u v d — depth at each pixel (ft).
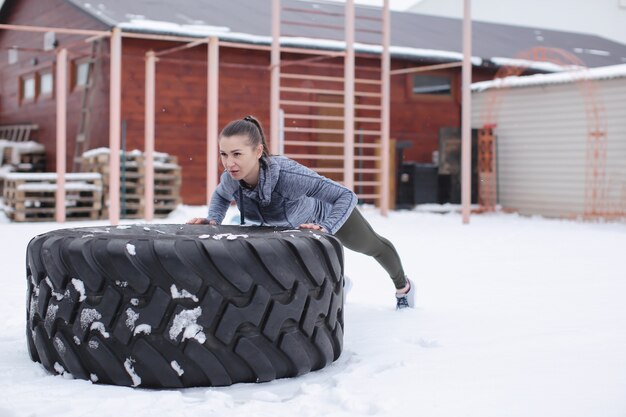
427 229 35.22
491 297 15.47
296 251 8.96
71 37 51.90
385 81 43.04
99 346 8.55
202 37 46.34
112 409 7.62
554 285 17.33
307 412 7.54
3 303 14.76
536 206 47.52
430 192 50.55
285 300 8.91
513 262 22.09
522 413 7.59
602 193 43.83
